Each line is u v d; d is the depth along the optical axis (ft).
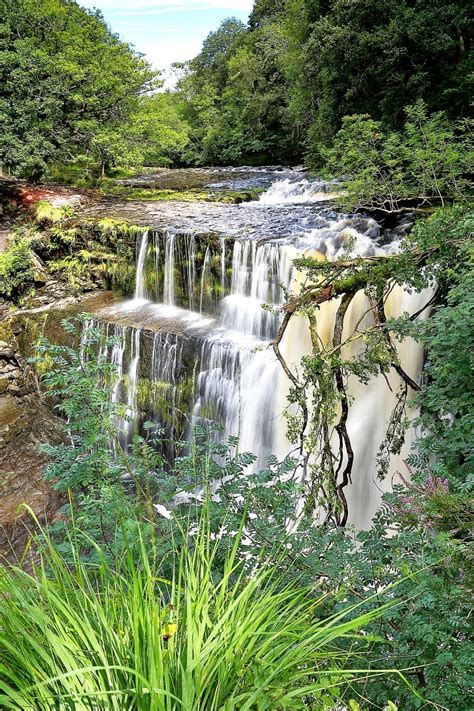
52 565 8.19
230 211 50.78
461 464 16.28
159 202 57.52
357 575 10.21
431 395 16.96
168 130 74.28
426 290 26.73
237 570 10.32
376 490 26.23
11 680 6.48
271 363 31.37
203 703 6.05
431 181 30.50
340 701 7.67
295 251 34.42
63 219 49.52
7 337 43.24
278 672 6.49
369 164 33.19
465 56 44.57
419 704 8.23
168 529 10.79
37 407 39.17
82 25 75.87
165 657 6.19
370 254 35.12
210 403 34.01
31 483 31.58
